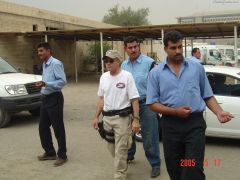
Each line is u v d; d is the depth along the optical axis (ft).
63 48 68.44
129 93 11.84
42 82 14.20
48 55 14.58
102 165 15.05
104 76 12.16
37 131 21.79
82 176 13.82
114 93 11.84
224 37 68.69
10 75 24.58
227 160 15.39
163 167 14.48
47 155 15.92
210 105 9.27
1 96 22.67
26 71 57.00
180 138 9.06
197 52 24.32
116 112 11.84
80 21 76.59
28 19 59.31
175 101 8.98
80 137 19.80
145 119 13.15
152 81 9.32
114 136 12.12
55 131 15.07
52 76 14.53
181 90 8.95
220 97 17.01
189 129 8.95
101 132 12.34
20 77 24.04
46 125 15.57
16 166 15.19
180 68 9.05
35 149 17.74
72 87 47.88
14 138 20.11
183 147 9.19
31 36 55.57
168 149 9.23
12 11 55.31
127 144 11.97
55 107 14.75
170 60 9.14
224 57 66.64
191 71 9.02
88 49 76.43
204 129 9.06
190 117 8.96
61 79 14.47
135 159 15.55
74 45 65.67
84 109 29.50
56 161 15.19
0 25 53.06
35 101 23.57
